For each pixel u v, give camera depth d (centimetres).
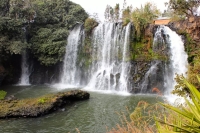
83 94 1947
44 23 3184
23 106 1505
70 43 3088
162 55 2539
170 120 455
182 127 310
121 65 2695
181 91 1056
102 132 1226
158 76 2453
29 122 1362
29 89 2511
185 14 2717
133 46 2672
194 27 2469
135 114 791
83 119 1440
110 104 1822
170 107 336
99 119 1437
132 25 2706
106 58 2889
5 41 2566
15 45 2564
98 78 2770
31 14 2909
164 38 2634
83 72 3008
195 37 2450
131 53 2647
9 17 2667
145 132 632
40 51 2902
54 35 2973
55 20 3291
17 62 2973
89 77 2964
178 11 2628
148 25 2680
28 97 2038
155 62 2498
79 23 3397
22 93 2245
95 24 3120
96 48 3005
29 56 3062
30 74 3086
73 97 1864
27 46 2809
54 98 1653
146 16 2941
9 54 2719
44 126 1310
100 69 2898
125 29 2756
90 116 1498
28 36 3028
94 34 3047
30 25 3020
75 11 3572
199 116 305
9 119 1390
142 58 2562
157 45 2595
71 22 3328
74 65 3052
